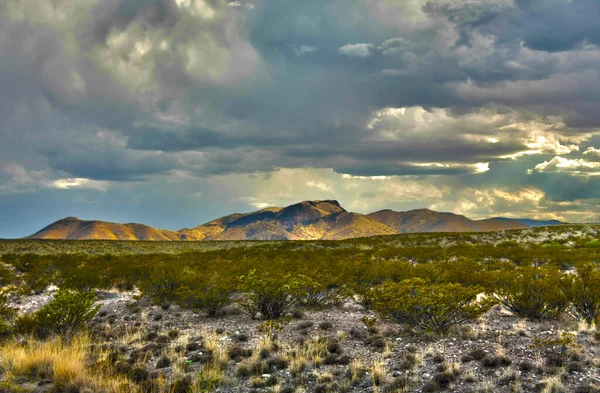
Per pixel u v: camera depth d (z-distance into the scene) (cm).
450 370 789
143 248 6562
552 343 890
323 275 1805
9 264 3794
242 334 1220
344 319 1370
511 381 734
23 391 788
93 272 2547
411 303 1108
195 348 1090
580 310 1173
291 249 5222
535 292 1254
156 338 1206
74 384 784
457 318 1152
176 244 7238
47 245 6322
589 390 671
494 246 4478
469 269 2075
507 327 1132
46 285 2466
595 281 1154
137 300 1911
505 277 1466
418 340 1055
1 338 1219
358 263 2523
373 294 1329
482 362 834
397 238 6019
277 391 755
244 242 7531
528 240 5134
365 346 1027
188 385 801
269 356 984
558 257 2848
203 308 1584
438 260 3300
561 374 741
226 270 2466
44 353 959
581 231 5366
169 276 1900
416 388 746
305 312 1523
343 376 822
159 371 898
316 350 979
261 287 1418
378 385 770
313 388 779
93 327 1394
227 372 898
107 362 912
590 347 893
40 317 1260
